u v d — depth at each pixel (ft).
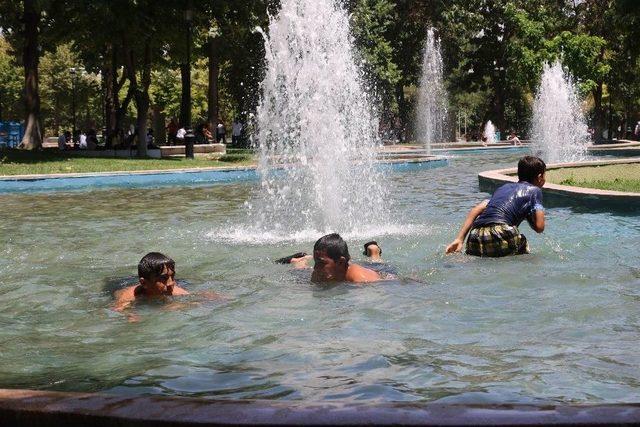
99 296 17.08
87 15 80.23
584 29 143.23
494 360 11.43
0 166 64.34
